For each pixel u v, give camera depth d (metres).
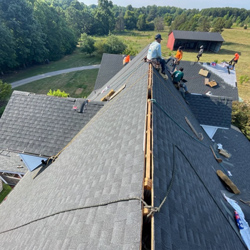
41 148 9.87
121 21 102.94
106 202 3.66
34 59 45.19
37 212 6.07
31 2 48.03
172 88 10.52
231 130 17.48
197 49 56.84
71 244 3.57
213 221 4.60
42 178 8.78
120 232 2.91
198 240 3.44
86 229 3.56
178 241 2.95
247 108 20.33
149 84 7.25
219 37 51.75
